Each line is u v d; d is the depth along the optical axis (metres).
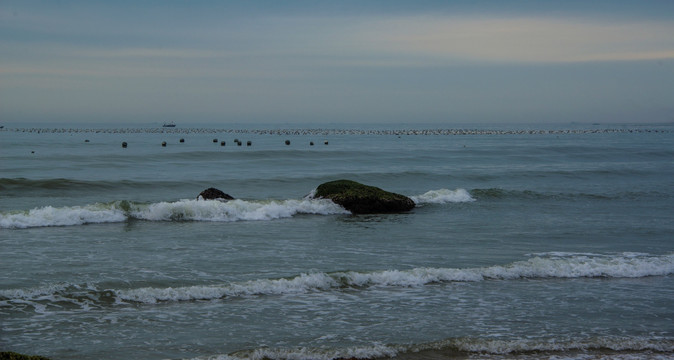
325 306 12.30
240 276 14.29
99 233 19.83
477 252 17.70
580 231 21.62
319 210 25.22
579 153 70.31
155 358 9.46
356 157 59.38
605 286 14.44
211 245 18.16
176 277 14.04
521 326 11.40
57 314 11.34
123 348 9.82
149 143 92.12
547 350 10.25
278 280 13.59
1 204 26.31
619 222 23.83
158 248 17.48
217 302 12.40
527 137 141.00
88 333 10.45
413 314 11.93
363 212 25.67
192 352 9.76
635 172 45.25
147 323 11.03
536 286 14.28
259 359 9.46
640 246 19.02
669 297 13.57
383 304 12.53
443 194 29.98
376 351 9.91
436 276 14.55
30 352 9.49
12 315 11.18
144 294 12.48
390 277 14.27
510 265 15.54
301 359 9.56
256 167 47.91
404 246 18.45
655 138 137.12
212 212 23.48
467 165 54.06
